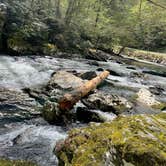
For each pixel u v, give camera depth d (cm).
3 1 2214
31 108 883
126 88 1384
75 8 3500
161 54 4722
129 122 404
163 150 325
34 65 1683
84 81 1269
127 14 4362
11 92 1019
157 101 1218
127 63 3031
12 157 557
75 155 400
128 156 327
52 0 4022
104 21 3753
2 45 1966
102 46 3666
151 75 2277
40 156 575
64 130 752
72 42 2767
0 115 789
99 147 382
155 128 383
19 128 718
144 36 5259
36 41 2277
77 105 951
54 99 1002
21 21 2194
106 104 974
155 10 5138
